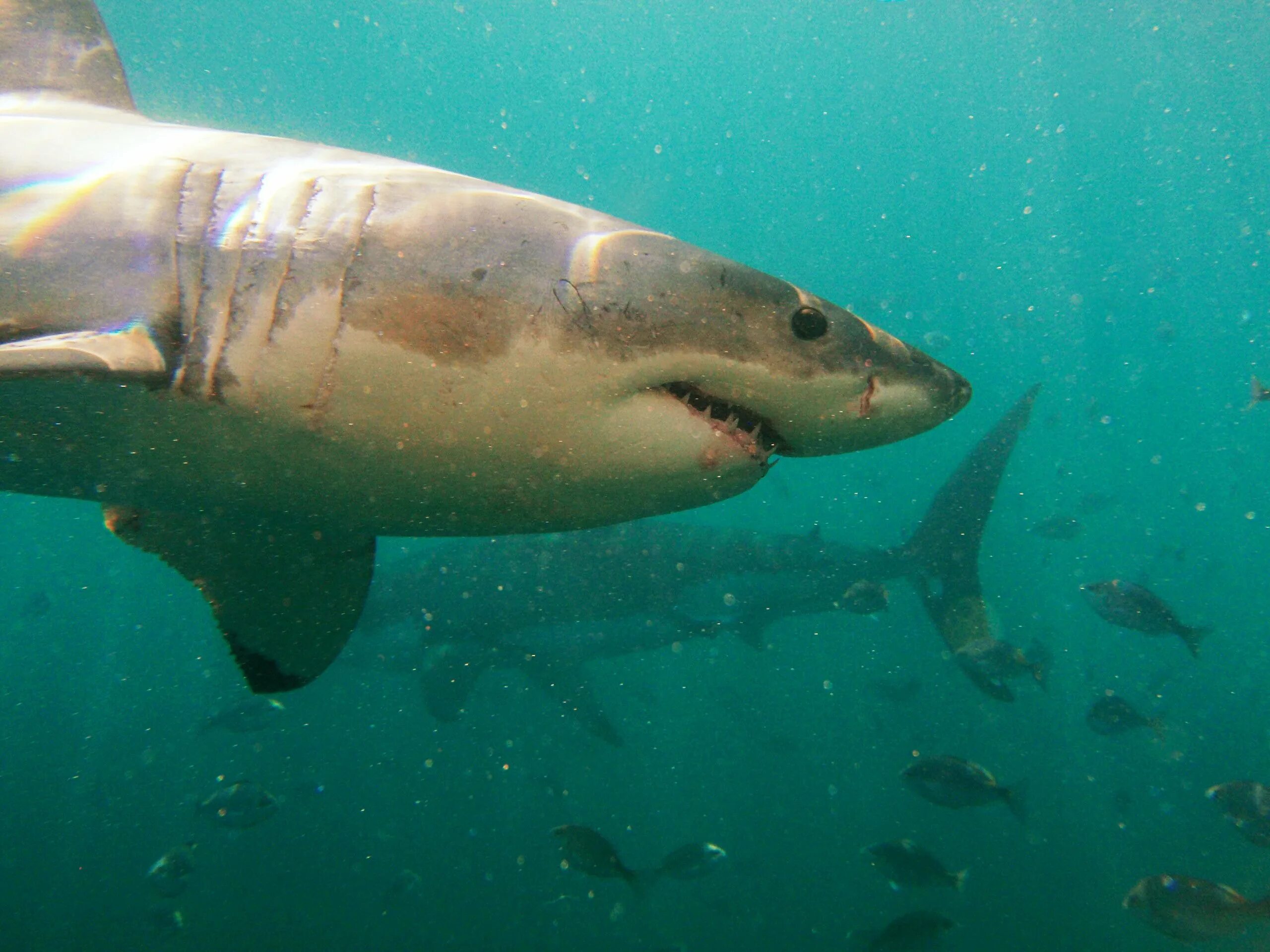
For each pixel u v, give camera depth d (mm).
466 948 9812
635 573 10578
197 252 2129
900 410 2453
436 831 14094
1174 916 5352
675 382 2303
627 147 78312
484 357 2127
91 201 2199
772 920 10641
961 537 10141
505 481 2316
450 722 10953
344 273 2105
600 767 17203
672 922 10625
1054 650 20234
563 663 11039
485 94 63969
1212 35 42750
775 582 10500
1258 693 17719
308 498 2416
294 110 63531
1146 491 39812
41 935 10531
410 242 2146
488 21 48031
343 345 2094
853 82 61750
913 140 72875
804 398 2334
